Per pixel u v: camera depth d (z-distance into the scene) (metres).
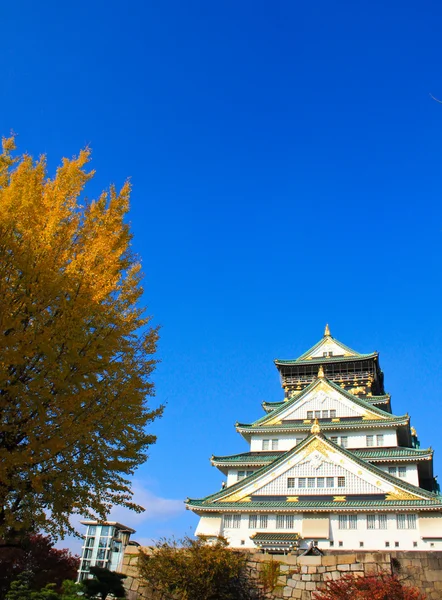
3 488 13.26
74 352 14.51
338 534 35.22
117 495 15.93
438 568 23.12
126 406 15.84
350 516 35.91
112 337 15.78
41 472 14.10
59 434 13.95
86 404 15.18
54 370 14.15
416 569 23.33
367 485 37.31
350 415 47.25
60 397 14.23
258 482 39.72
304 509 36.47
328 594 21.73
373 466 37.97
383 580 21.56
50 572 39.06
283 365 59.44
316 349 61.72
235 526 37.72
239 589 24.42
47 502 14.38
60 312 14.95
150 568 24.17
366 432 45.12
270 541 35.12
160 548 25.03
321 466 39.19
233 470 45.44
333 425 45.62
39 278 14.50
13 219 14.88
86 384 15.23
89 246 16.78
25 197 15.51
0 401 13.36
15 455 13.00
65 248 16.22
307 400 49.38
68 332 14.56
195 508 38.66
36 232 15.27
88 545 56.16
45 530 14.23
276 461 40.34
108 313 16.48
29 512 13.78
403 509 34.56
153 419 17.02
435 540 33.25
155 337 17.88
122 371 16.33
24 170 16.27
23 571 36.22
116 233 17.84
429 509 34.22
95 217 17.81
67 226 16.33
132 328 17.25
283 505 37.09
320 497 37.69
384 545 34.00
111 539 56.41
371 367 57.53
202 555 24.17
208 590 23.34
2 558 34.72
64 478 14.25
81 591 22.97
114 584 22.00
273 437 47.50
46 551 40.06
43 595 23.16
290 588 24.00
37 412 13.98
